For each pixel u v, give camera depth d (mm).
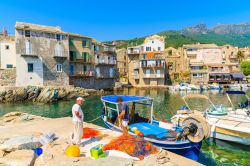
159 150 8750
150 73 73688
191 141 10875
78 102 9469
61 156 7988
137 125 13539
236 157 12898
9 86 41469
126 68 81188
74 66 53781
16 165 7531
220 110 18125
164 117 24859
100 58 60250
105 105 14539
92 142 9805
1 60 47656
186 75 76188
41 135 10734
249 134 14172
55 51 48469
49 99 40500
